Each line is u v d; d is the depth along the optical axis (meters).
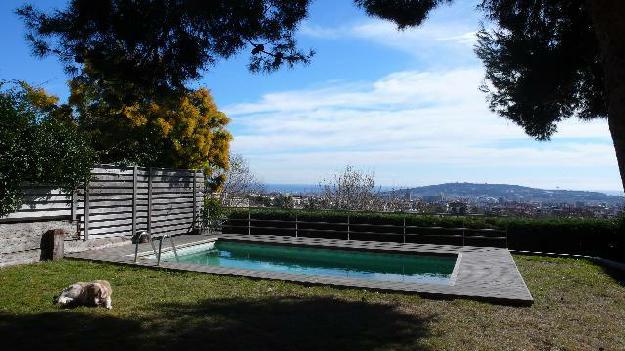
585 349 5.19
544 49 6.71
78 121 16.50
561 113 7.74
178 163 17.80
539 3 6.42
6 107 9.33
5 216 9.65
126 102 6.51
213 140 19.31
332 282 8.45
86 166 11.15
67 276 8.67
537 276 9.79
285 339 5.25
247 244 14.90
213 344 5.02
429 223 14.80
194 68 5.71
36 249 10.29
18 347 4.81
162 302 6.88
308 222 15.45
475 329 5.87
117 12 5.18
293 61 5.86
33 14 5.42
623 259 12.46
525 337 5.59
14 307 6.41
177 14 5.25
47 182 10.58
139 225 13.95
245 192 30.59
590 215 14.48
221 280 8.71
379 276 11.40
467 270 9.95
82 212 11.80
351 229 15.67
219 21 5.37
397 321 6.11
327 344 5.10
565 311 6.95
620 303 7.57
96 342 5.01
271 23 5.62
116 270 9.50
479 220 14.37
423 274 11.78
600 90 6.86
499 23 7.00
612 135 2.81
